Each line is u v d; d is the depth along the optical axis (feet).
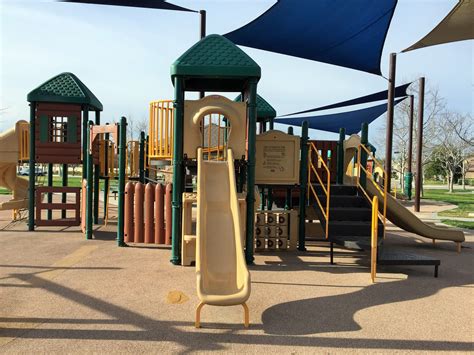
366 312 16.06
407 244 33.58
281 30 39.93
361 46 43.06
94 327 13.93
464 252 30.12
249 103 24.26
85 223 33.01
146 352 12.12
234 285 16.51
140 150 39.55
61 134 34.06
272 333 13.76
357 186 29.81
